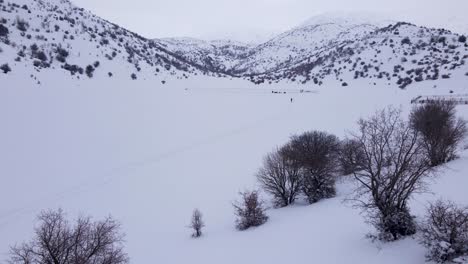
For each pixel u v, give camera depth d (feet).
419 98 213.46
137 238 75.15
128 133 162.30
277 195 90.12
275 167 90.07
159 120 189.16
